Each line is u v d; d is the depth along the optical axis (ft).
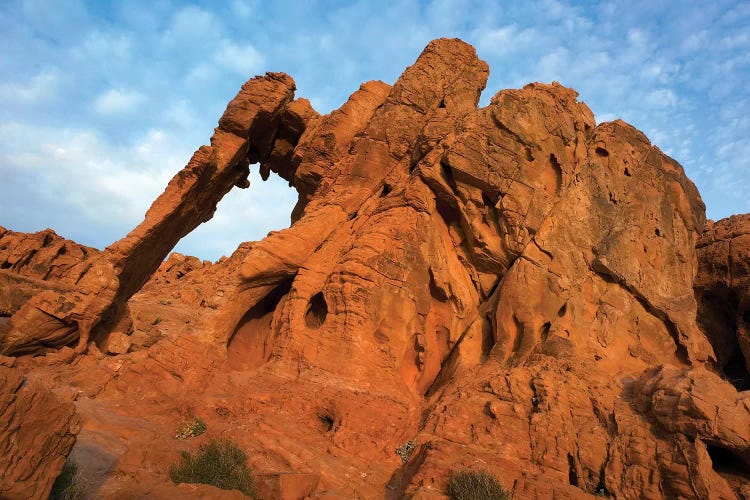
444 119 80.84
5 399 23.80
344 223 75.25
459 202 74.54
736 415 43.91
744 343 85.15
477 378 60.90
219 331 62.34
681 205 82.12
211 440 41.93
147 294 132.46
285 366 61.98
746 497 42.73
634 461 45.68
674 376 50.98
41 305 60.64
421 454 46.29
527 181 74.02
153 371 56.95
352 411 53.88
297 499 39.24
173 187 77.71
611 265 71.67
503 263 73.36
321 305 70.69
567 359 61.16
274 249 67.21
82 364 60.85
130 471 35.83
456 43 90.89
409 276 68.03
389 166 81.35
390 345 64.03
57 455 26.32
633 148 82.28
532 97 78.18
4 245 105.29
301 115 97.19
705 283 90.79
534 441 48.34
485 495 38.40
